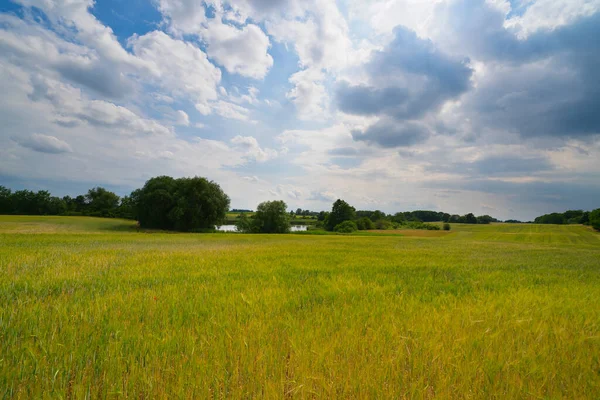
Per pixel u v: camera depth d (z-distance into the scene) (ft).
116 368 7.73
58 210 344.90
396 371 7.79
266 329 10.69
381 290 19.06
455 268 32.27
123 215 343.87
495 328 11.55
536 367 8.02
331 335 10.34
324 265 32.09
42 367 7.52
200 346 9.17
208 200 217.36
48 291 17.21
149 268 27.22
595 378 7.86
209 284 20.12
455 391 7.27
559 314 13.94
